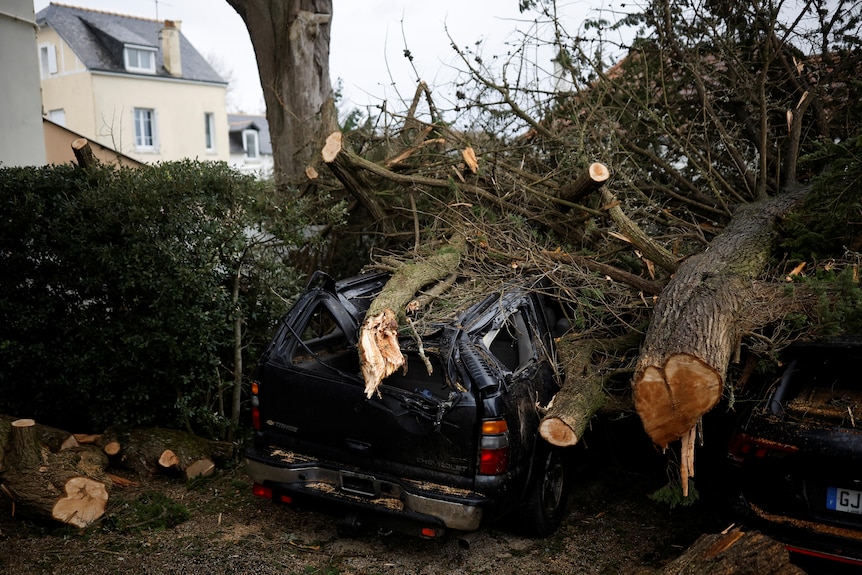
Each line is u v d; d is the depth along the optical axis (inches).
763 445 135.9
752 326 157.5
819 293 157.6
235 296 223.3
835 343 151.1
